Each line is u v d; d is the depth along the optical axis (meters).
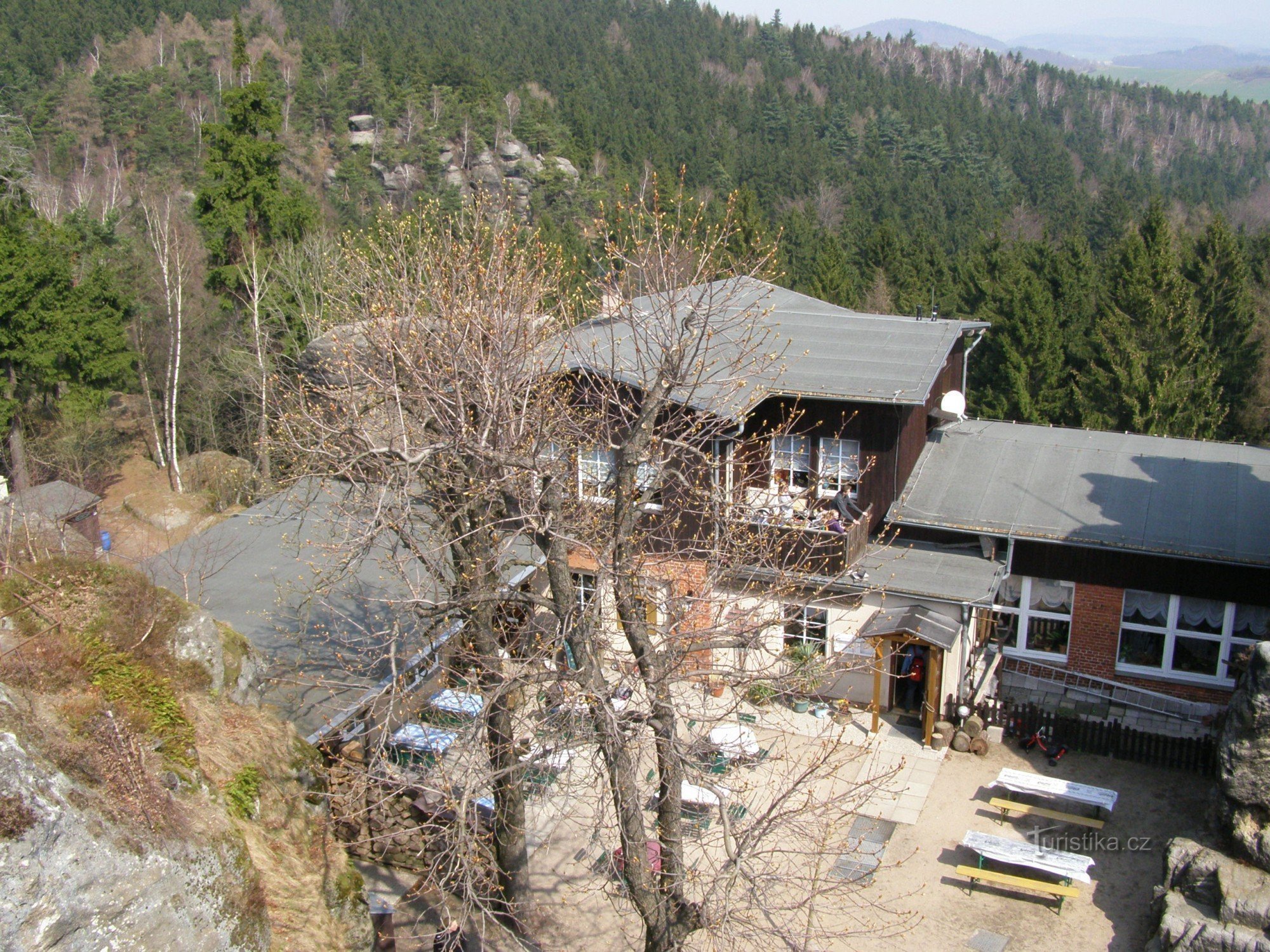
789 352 25.66
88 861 9.89
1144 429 39.41
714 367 22.06
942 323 27.83
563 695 14.30
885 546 23.88
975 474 25.48
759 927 13.12
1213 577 22.27
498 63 137.38
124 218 64.94
